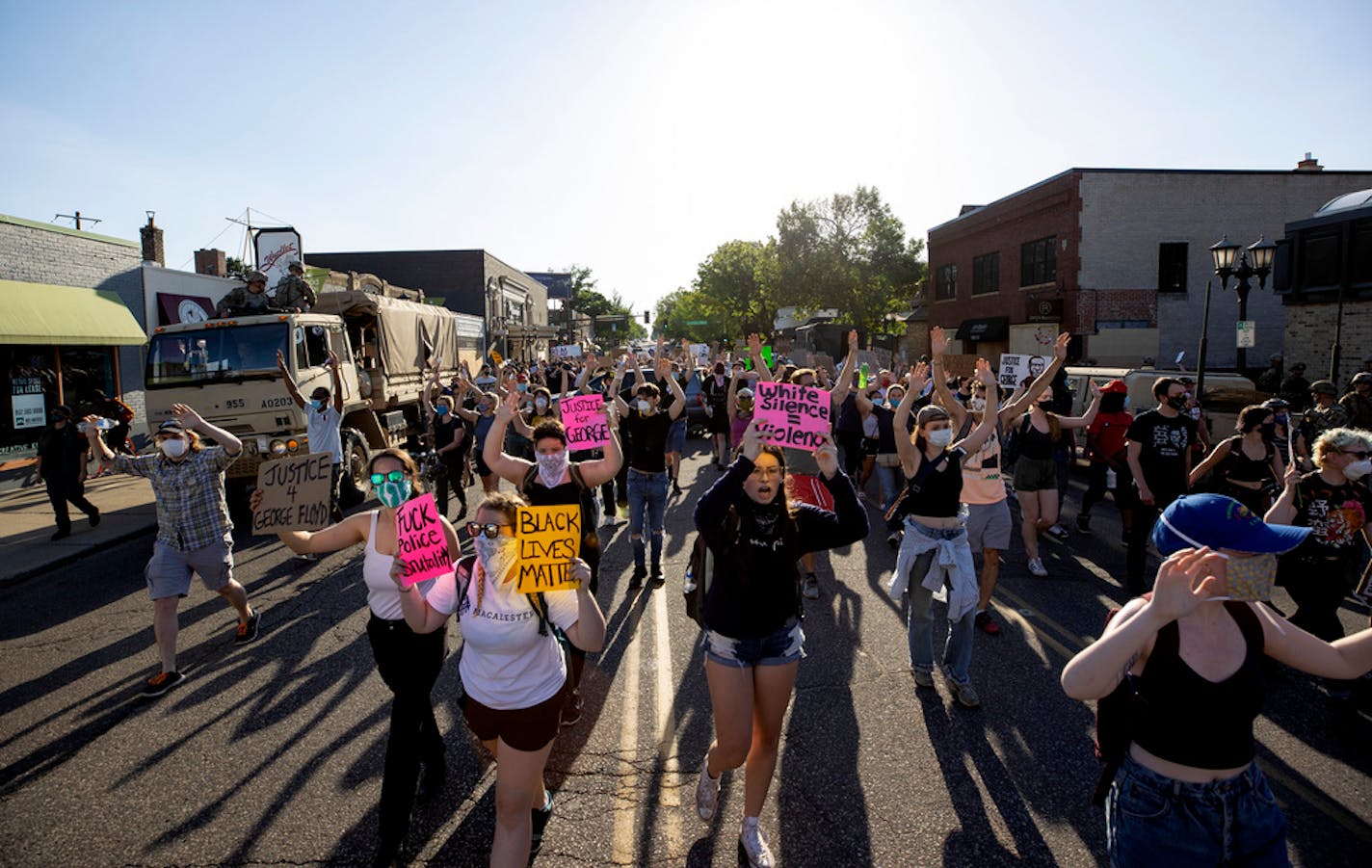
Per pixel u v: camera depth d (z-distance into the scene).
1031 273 26.31
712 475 13.01
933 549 4.69
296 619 6.46
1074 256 23.62
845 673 5.12
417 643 3.39
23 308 14.20
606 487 9.56
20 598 7.45
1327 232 16.27
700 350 21.06
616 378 7.98
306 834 3.52
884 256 36.81
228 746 4.35
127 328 16.52
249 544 9.32
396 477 3.42
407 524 3.02
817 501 4.97
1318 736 4.23
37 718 4.79
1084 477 12.76
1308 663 2.12
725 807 3.67
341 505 10.36
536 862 3.29
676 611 6.46
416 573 3.02
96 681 5.33
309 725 4.57
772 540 3.19
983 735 4.28
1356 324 15.76
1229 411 11.77
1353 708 4.41
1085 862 3.22
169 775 4.06
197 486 5.34
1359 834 3.38
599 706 4.74
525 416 9.62
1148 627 2.05
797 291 37.72
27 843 3.51
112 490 13.27
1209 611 2.13
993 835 3.41
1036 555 7.22
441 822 3.58
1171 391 6.32
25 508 11.73
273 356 10.57
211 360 10.59
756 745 3.28
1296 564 4.68
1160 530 2.22
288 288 11.73
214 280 20.69
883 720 4.47
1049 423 7.09
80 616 6.82
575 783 3.88
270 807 3.74
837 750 4.14
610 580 7.38
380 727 4.52
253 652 5.75
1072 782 3.81
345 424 12.28
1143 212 23.62
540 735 2.89
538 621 2.86
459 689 5.04
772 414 3.27
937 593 4.75
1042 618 6.07
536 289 59.12
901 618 6.16
